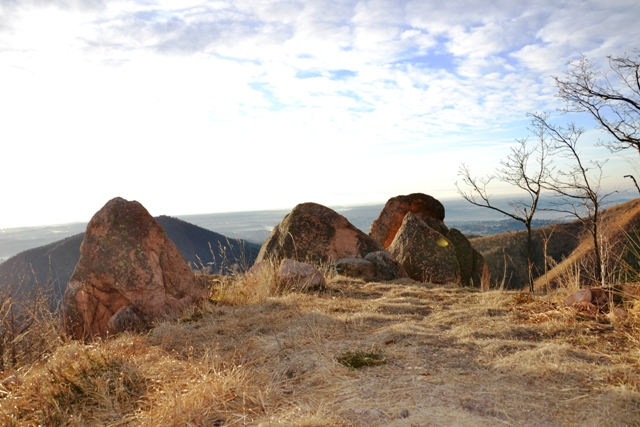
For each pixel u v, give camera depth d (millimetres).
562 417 2600
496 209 11719
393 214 16391
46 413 3111
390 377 3336
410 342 4125
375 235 16469
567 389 2928
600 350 3705
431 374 3338
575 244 34875
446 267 11555
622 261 5445
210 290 8242
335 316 5379
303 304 6371
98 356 3924
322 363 3666
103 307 6402
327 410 2885
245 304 6938
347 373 3473
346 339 4367
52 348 4891
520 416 2643
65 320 6133
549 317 4832
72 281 6457
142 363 3992
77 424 2994
